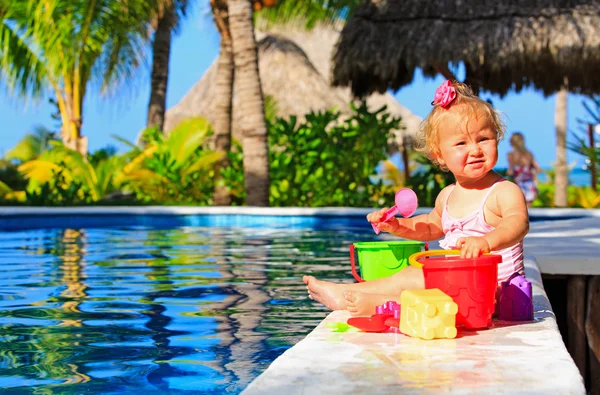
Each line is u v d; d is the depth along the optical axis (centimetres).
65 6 1398
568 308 418
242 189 1285
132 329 303
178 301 373
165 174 1314
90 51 1489
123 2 1414
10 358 253
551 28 1072
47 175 1412
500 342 228
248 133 1163
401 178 1920
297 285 429
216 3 1367
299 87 2355
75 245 702
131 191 1496
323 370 191
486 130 274
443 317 233
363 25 1134
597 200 1491
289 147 1222
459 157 275
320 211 984
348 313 287
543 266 413
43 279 458
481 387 174
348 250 646
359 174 1217
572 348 413
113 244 713
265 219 1009
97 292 404
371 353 212
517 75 1280
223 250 650
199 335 291
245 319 325
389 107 2652
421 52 1081
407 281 282
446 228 298
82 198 1327
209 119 2294
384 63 1097
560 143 2116
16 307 356
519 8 1100
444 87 279
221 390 213
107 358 253
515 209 271
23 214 986
